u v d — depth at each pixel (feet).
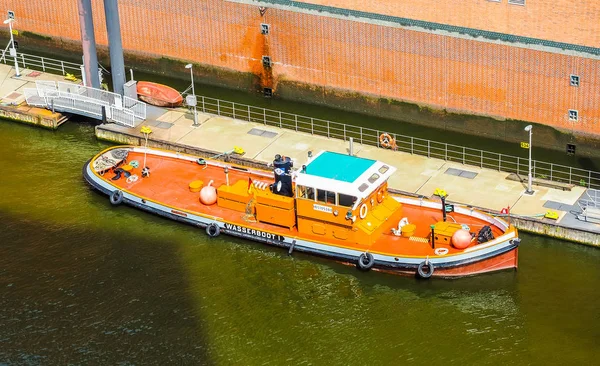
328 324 229.86
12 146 296.71
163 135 295.07
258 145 288.92
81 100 303.68
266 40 319.27
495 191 264.93
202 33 328.29
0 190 274.98
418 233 247.29
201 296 238.07
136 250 252.62
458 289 238.48
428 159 279.90
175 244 254.47
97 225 261.03
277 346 223.71
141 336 226.38
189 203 262.47
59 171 284.20
